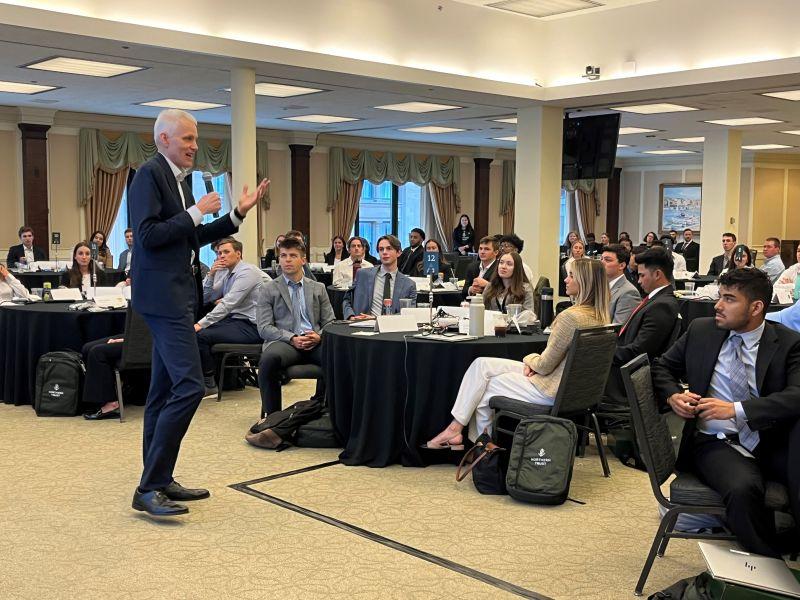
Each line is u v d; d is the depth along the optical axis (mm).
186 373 3869
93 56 8531
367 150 17969
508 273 5770
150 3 7793
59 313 6305
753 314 3164
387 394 4836
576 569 3385
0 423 5852
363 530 3822
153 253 3811
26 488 4375
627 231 23469
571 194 22688
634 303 5438
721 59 9461
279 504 4180
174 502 4121
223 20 8289
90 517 3941
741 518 2912
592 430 4820
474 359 4785
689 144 18328
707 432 3309
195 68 9266
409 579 3273
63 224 14117
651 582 3254
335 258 13133
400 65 9695
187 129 3904
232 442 5391
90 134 14180
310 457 5062
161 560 3438
